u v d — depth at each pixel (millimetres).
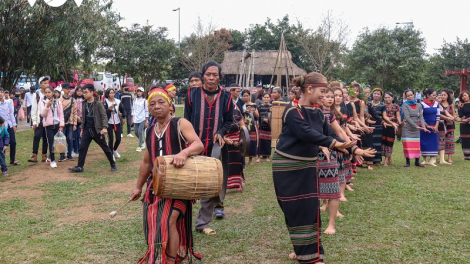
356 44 34281
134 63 29656
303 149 4016
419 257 4445
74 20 16328
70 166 9836
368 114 9805
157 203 3656
